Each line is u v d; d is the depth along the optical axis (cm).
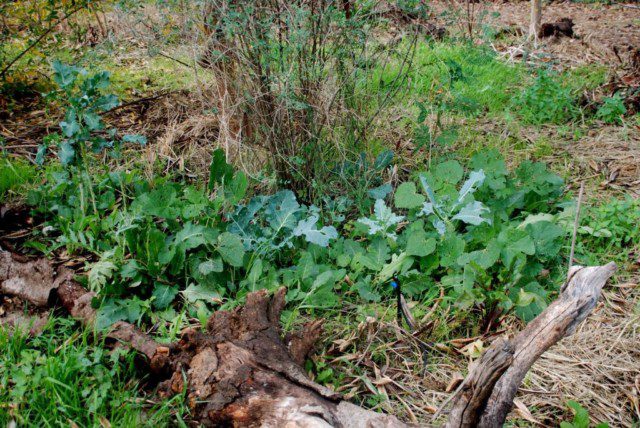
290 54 338
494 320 287
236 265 298
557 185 377
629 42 736
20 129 479
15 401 221
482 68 598
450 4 459
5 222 357
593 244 354
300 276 307
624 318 297
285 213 330
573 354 274
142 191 370
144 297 302
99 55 482
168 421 224
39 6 528
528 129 509
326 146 380
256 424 208
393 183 402
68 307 279
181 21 346
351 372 261
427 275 313
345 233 363
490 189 375
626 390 254
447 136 404
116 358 242
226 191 331
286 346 248
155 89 550
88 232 332
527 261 311
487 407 198
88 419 218
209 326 253
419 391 254
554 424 237
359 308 296
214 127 457
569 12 977
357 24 340
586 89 579
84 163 376
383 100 405
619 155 460
